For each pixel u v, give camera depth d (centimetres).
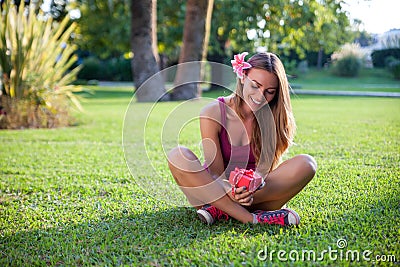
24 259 196
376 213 241
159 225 233
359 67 1998
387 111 852
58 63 730
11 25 689
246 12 1428
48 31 723
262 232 219
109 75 2508
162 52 1772
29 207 272
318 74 2123
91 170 370
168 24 1534
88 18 1648
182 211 255
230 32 1498
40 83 684
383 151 431
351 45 1585
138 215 250
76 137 556
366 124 644
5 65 677
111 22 1605
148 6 1012
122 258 192
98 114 838
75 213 258
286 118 237
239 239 207
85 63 2495
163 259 190
